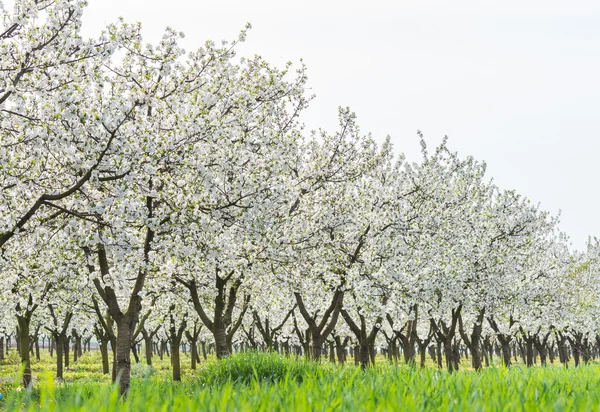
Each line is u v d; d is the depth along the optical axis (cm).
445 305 2659
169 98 1528
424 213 2352
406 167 2731
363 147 2269
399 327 3231
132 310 1505
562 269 3784
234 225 1684
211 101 1516
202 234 1556
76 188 1233
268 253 1752
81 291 2456
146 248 1532
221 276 2017
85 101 1337
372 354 3055
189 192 1470
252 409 398
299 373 1170
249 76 1847
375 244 2003
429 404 450
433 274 2366
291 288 2056
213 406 400
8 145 1235
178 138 1409
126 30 1351
